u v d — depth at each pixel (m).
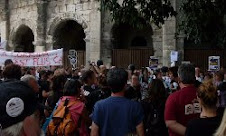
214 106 5.70
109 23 31.98
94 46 32.50
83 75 11.58
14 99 3.20
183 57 28.66
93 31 32.62
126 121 6.97
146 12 13.45
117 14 13.52
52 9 35.69
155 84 8.74
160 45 29.77
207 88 5.69
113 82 7.14
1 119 3.16
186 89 7.32
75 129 8.25
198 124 5.51
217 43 13.24
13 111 3.19
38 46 35.94
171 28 28.69
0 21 40.00
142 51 30.67
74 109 8.40
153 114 8.60
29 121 3.31
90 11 32.91
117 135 6.94
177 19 28.30
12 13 39.16
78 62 33.94
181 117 7.20
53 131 8.23
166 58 28.97
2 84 3.36
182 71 7.39
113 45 32.41
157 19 13.55
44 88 14.03
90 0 32.84
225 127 3.85
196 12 12.97
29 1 37.12
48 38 35.91
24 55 22.97
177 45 28.70
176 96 7.26
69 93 8.70
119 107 7.04
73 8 34.16
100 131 7.07
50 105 10.37
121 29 34.25
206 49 28.25
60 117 8.27
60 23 35.47
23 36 40.25
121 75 7.16
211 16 12.92
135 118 7.07
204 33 13.06
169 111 7.22
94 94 10.95
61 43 36.94
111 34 32.09
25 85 3.41
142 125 7.12
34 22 36.66
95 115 7.08
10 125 3.18
